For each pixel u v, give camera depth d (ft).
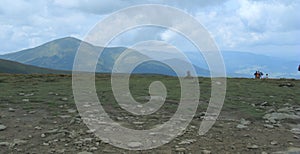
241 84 95.09
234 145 28.91
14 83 83.20
